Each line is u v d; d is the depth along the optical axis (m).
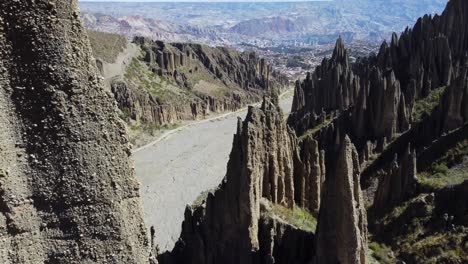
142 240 21.53
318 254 32.97
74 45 19.11
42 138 19.12
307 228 39.66
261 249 37.19
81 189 19.81
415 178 58.47
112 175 20.31
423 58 87.56
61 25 18.73
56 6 18.56
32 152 19.11
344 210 31.36
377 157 71.25
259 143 39.00
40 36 18.47
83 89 19.41
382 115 74.88
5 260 19.02
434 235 49.97
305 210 45.47
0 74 18.38
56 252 19.83
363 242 34.62
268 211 38.50
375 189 65.69
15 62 18.45
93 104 19.69
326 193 32.47
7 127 18.66
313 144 45.91
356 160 35.59
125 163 20.67
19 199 19.03
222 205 37.94
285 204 42.41
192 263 39.03
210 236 38.78
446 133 66.25
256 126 38.56
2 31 18.09
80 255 20.14
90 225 20.14
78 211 19.92
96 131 19.83
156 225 84.69
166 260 40.28
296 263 36.03
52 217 19.66
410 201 56.16
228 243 37.78
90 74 19.55
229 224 37.59
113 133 20.23
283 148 41.84
